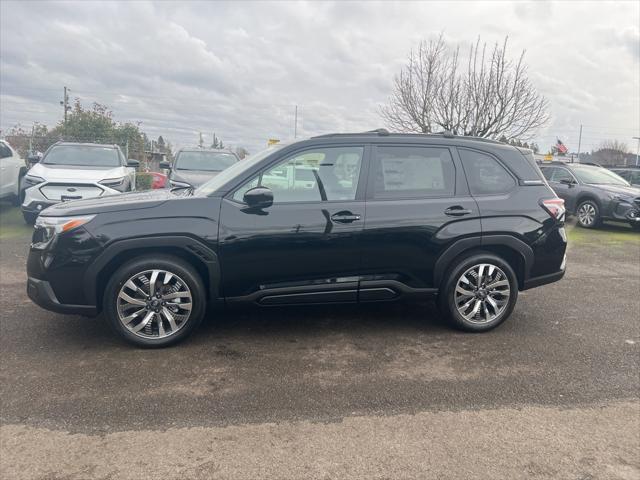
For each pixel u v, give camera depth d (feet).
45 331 14.33
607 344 14.17
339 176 14.01
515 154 15.44
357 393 11.02
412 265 14.15
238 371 12.01
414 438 9.31
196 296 13.24
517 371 12.30
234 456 8.67
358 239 13.70
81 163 33.78
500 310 14.89
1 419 9.68
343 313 16.52
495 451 8.95
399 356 13.08
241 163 15.14
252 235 13.20
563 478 8.25
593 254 29.12
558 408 10.53
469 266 14.51
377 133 14.58
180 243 12.88
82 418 9.77
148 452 8.74
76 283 12.70
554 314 16.90
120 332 13.00
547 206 15.03
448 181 14.60
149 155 100.32
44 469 8.23
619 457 8.84
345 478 8.14
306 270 13.61
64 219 12.79
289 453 8.78
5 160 38.75
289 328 15.05
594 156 177.78
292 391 11.06
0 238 29.14
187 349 13.29
